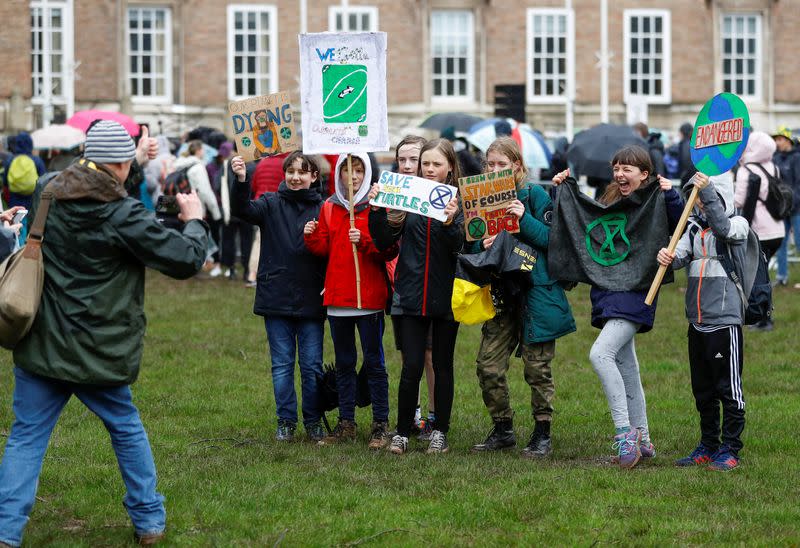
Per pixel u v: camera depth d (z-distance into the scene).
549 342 9.91
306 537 7.66
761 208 16.27
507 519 8.06
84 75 39.81
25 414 7.18
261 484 8.90
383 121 10.06
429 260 9.77
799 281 21.80
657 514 8.19
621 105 43.00
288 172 10.45
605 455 10.03
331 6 41.53
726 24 43.91
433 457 9.80
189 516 8.02
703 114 9.43
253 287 21.17
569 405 12.04
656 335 16.20
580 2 42.78
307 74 10.09
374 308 10.20
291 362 10.63
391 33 41.97
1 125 38.56
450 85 42.75
